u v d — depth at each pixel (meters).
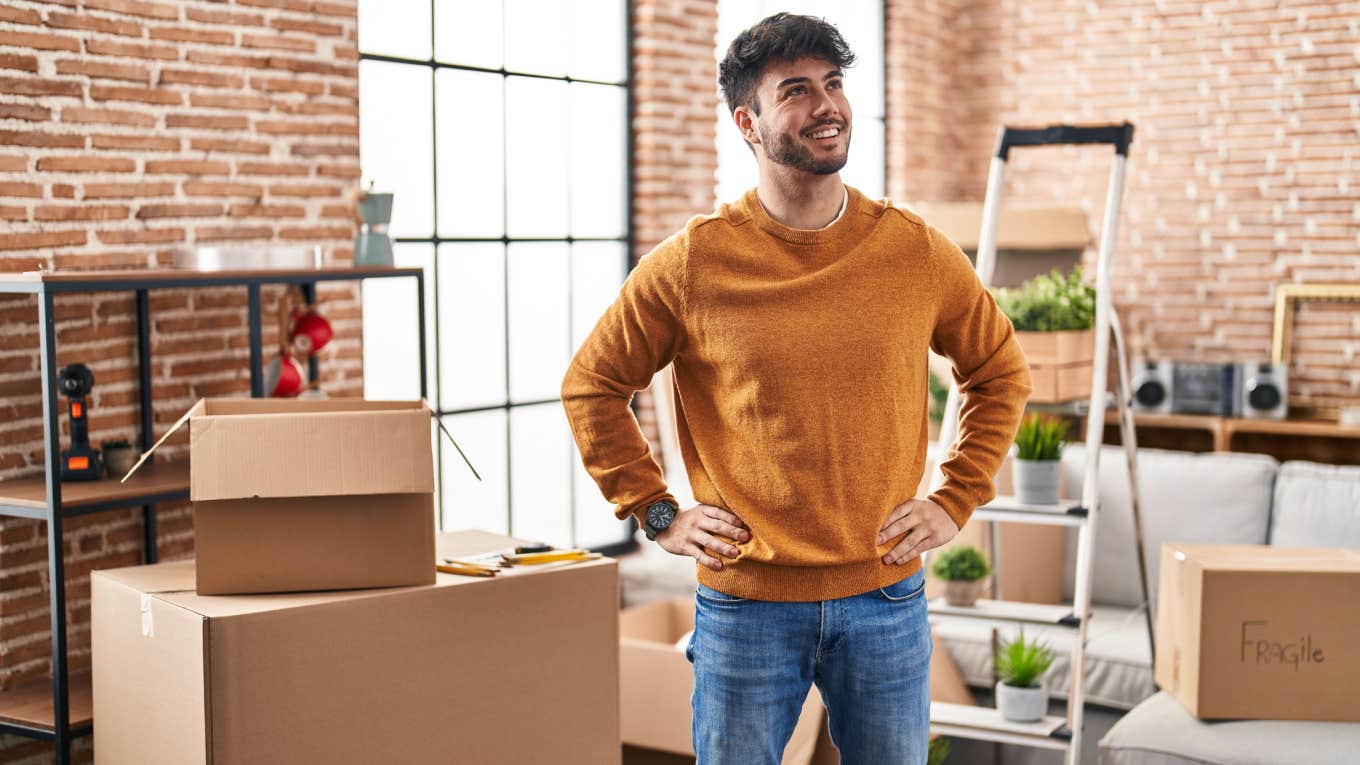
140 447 3.38
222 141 3.52
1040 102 7.05
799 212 1.98
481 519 4.80
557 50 5.00
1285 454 6.26
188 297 3.48
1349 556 3.13
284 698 2.27
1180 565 3.15
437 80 4.52
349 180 3.90
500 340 4.86
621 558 5.25
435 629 2.44
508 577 2.54
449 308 4.64
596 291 5.27
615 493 2.12
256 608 2.26
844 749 2.07
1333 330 6.31
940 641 3.86
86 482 3.03
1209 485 4.04
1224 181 6.55
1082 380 3.45
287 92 3.69
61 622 2.73
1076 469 4.19
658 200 5.37
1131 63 6.76
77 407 3.04
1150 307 6.76
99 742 2.58
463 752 2.49
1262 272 6.49
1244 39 6.45
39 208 3.09
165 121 3.37
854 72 6.59
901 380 1.96
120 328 3.33
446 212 4.60
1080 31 6.89
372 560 2.41
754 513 1.97
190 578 2.51
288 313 3.64
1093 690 3.69
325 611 2.31
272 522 2.36
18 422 3.10
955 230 5.70
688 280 1.98
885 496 1.96
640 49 5.31
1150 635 3.63
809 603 1.96
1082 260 5.66
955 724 3.19
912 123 6.86
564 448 5.16
